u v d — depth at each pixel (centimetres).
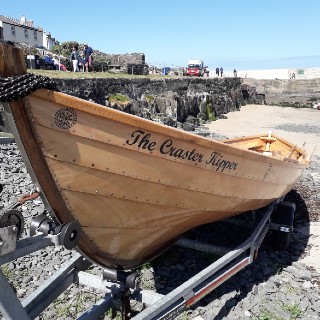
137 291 465
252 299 533
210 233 736
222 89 3888
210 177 480
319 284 588
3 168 1012
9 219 327
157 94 2677
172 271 606
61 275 454
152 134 392
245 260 544
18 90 295
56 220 378
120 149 383
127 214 437
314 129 2762
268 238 715
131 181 411
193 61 4403
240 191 548
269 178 605
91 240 425
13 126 315
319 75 6181
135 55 3809
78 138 355
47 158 347
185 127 2448
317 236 783
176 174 440
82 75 2131
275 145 1016
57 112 333
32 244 335
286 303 527
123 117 364
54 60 2414
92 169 378
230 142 969
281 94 5109
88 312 429
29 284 546
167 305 406
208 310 501
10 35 4209
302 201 1006
